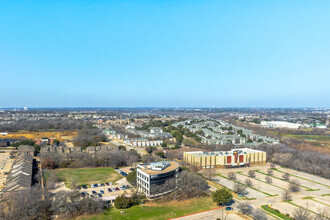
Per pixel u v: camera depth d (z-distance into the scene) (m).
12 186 168.75
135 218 144.88
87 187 197.25
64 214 146.50
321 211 158.75
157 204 164.75
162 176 183.00
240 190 187.88
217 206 164.50
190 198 175.88
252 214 152.25
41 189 179.00
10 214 136.62
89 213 148.62
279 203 172.12
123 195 162.50
